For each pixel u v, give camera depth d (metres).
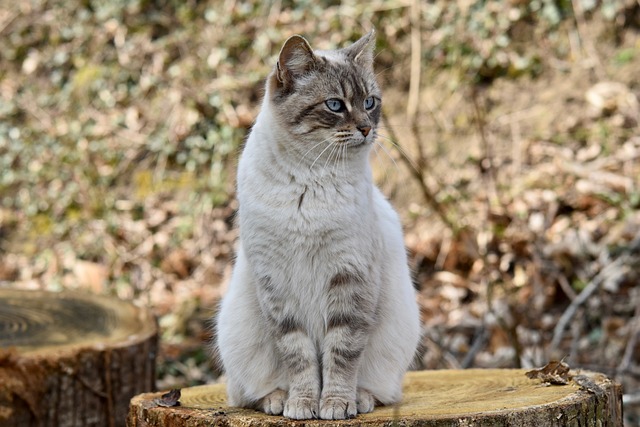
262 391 3.69
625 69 8.75
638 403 5.91
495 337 6.73
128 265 9.02
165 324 7.96
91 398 4.99
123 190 9.71
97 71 10.55
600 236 7.42
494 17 9.42
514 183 8.23
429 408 3.40
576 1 9.23
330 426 3.16
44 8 11.23
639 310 6.62
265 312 3.57
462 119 8.96
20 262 9.41
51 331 5.40
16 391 4.70
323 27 9.94
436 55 9.49
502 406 3.31
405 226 8.26
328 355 3.50
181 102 10.00
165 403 3.67
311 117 3.62
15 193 10.01
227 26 10.35
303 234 3.47
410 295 3.83
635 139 8.20
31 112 10.50
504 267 7.52
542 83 8.98
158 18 10.66
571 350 6.41
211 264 8.73
